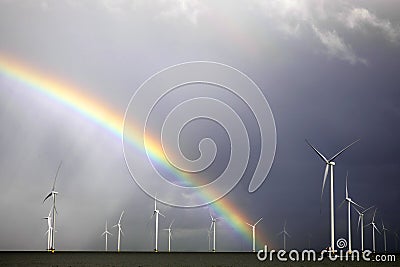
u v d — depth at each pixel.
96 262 125.00
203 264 118.44
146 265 111.62
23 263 117.75
